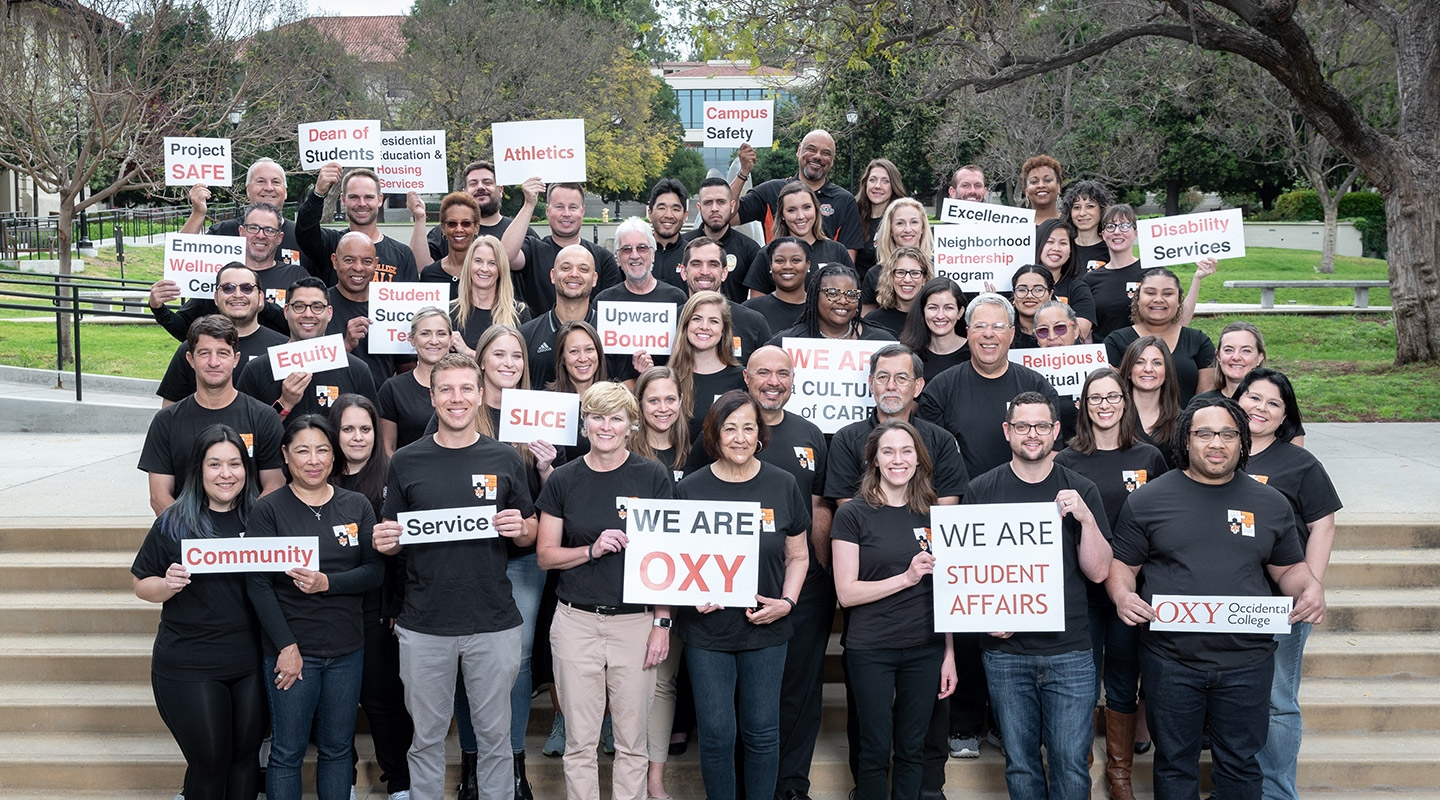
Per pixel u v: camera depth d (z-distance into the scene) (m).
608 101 42.94
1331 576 7.03
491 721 5.19
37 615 6.75
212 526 5.09
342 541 5.12
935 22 13.73
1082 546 5.07
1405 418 11.32
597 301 6.53
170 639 4.98
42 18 16.62
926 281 6.72
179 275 7.57
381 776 5.85
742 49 13.27
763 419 5.58
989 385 5.92
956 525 5.07
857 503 5.30
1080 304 7.39
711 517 5.06
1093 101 29.52
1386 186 13.66
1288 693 5.31
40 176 16.70
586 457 5.30
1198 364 6.70
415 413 6.08
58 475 9.02
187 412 5.65
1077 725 5.06
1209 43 12.77
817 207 7.60
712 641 5.15
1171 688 5.02
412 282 6.99
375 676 5.48
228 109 18.64
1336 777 5.93
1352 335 15.87
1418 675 6.48
